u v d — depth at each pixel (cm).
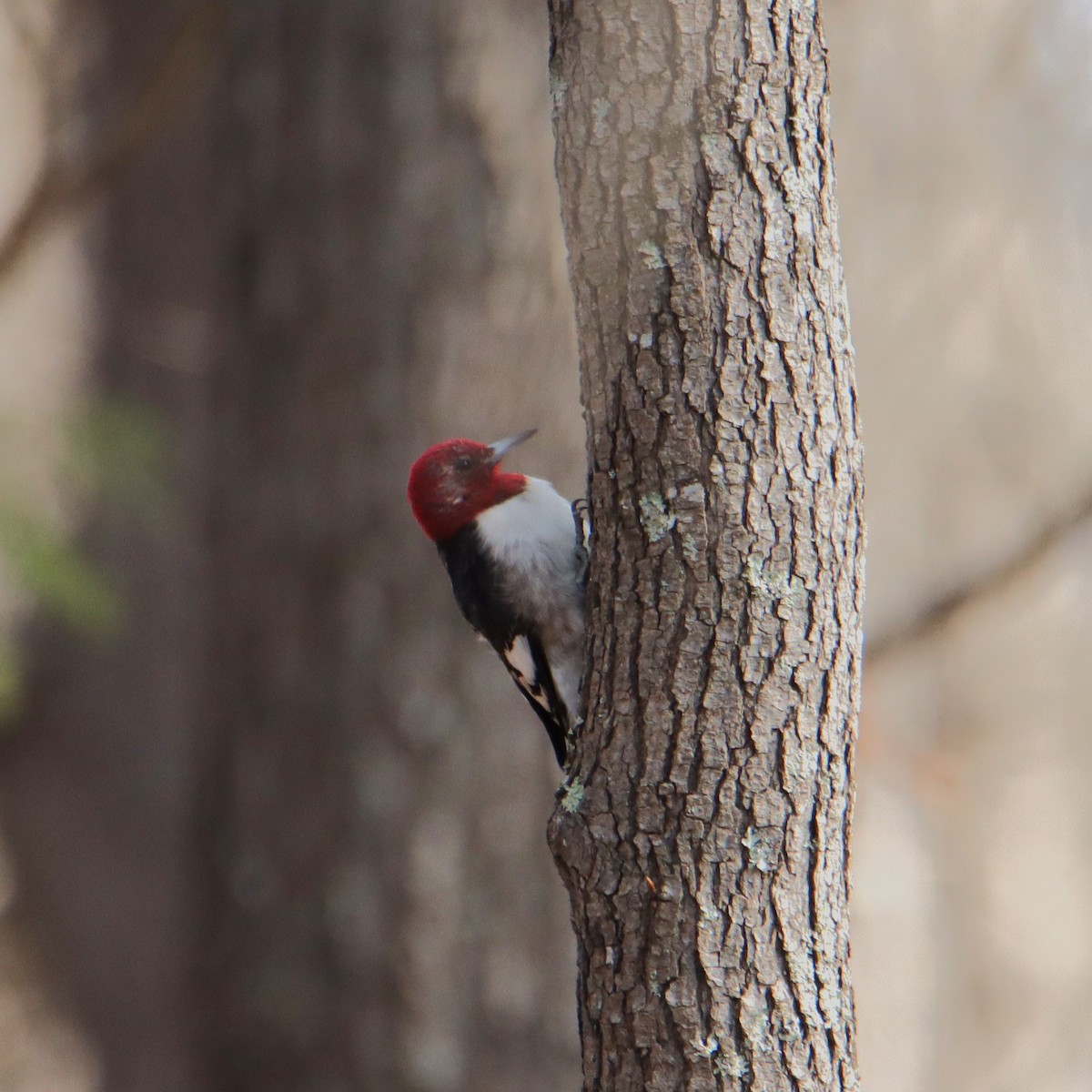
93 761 1902
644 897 529
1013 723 2273
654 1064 528
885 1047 2078
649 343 527
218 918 1266
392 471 1202
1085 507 1493
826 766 535
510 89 1205
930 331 1948
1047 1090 2262
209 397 1448
